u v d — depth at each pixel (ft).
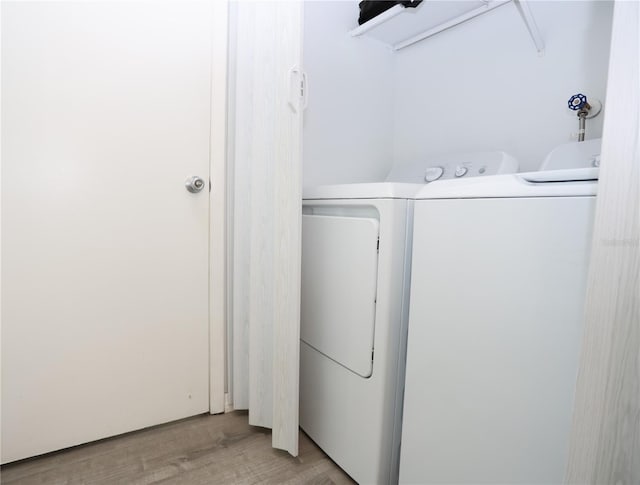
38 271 3.83
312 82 5.42
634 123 1.84
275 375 4.15
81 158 3.94
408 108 6.18
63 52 3.76
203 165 4.65
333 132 5.72
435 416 3.07
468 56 5.27
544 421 2.38
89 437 4.22
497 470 2.63
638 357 1.85
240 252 4.75
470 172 4.57
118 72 4.06
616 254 1.91
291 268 3.91
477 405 2.75
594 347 2.00
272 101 4.29
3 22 3.50
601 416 1.98
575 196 2.23
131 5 4.07
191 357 4.79
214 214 4.75
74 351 4.07
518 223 2.50
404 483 3.36
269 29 4.21
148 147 4.30
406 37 5.90
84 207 4.00
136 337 4.41
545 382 2.37
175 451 4.19
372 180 6.23
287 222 3.94
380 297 3.34
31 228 3.76
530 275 2.44
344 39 5.72
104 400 4.28
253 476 3.82
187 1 4.39
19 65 3.59
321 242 4.15
